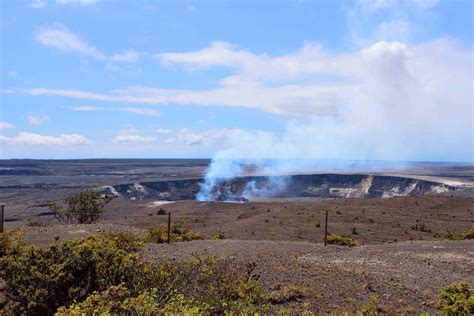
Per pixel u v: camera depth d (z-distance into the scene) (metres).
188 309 6.33
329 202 58.81
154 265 9.21
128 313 6.43
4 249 11.27
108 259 8.38
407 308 9.21
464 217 44.75
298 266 12.59
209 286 8.22
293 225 38.81
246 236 33.00
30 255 8.20
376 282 11.48
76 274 8.01
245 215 50.81
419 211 48.75
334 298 9.67
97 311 5.99
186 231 23.81
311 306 9.02
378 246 20.69
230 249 16.83
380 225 39.53
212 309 7.66
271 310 8.52
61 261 8.19
